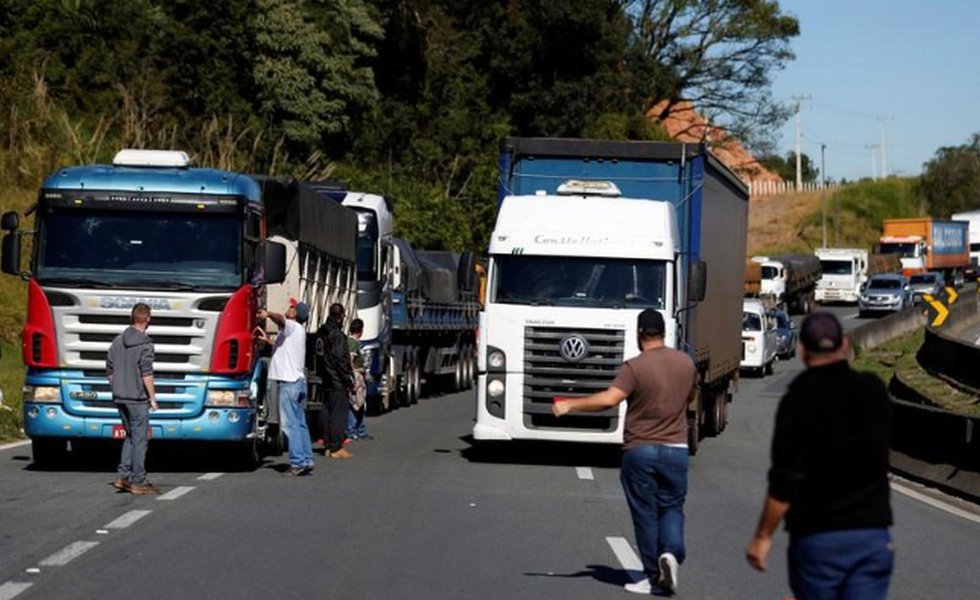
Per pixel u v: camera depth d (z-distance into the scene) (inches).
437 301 1461.6
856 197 5295.3
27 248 1444.4
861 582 265.1
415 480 716.7
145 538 509.7
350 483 695.7
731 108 3134.8
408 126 2415.1
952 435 759.7
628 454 430.6
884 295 3095.5
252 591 417.1
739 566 483.8
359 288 1176.2
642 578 453.1
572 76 2743.6
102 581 426.9
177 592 413.1
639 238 797.9
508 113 2691.9
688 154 869.2
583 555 496.4
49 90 1731.1
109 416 695.7
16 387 1037.8
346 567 460.1
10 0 1827.0
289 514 580.1
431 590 425.4
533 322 785.6
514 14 2738.7
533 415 785.6
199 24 1991.9
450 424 1114.1
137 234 707.4
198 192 713.0
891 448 856.3
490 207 2402.8
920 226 3698.3
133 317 637.3
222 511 584.1
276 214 882.8
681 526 430.3
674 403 427.8
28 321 701.9
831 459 266.1
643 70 2854.3
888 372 1768.0
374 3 2445.9
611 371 780.6
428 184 2336.4
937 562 508.7
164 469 749.3
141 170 722.8
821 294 3474.4
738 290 1162.6
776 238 4990.2
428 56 2600.9
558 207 808.9
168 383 700.7
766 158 3196.4
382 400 1233.4
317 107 2111.2
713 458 895.7
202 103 1941.4
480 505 624.4
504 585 436.8
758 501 673.0
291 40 2080.5
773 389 1689.2
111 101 1809.8
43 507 584.7
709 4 3061.0
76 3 1863.9
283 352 727.7
